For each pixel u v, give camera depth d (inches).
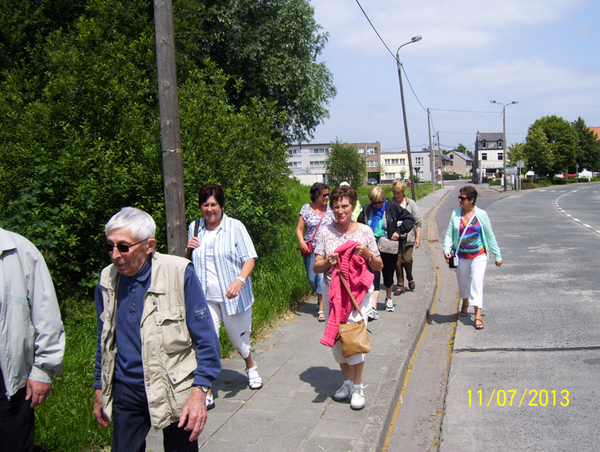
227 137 321.4
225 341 211.6
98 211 258.2
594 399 160.9
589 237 549.0
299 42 645.3
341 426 142.8
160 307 92.7
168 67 189.5
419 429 153.0
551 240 542.3
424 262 446.3
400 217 266.1
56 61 301.6
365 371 183.8
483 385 177.0
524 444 136.0
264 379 181.3
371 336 226.2
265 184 358.3
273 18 638.5
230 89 630.5
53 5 426.0
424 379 192.1
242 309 162.1
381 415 148.9
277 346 221.3
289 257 378.9
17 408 98.1
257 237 359.3
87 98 281.1
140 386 93.3
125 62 321.4
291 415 150.6
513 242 542.9
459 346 220.2
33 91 335.9
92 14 391.5
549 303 284.5
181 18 486.3
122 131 277.9
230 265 159.9
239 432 140.6
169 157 190.4
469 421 151.6
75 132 269.6
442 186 2605.8
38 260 102.7
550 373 183.6
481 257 247.1
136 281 94.6
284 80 625.9
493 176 4148.6
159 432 145.4
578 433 140.3
